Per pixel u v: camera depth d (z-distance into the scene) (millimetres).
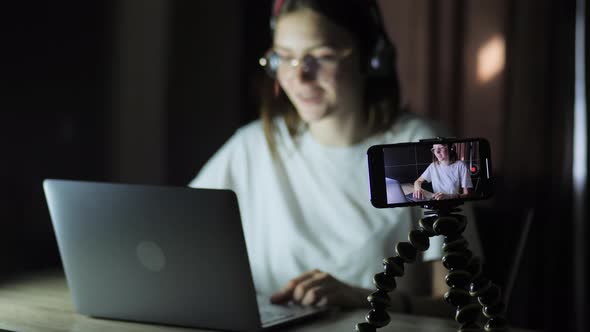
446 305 1383
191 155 2799
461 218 916
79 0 2729
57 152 2668
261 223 1739
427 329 1125
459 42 2254
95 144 2807
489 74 2215
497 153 2207
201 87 2764
